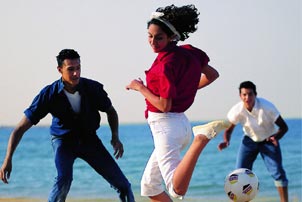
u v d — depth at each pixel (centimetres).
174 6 643
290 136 2933
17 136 721
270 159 991
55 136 738
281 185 988
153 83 631
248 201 675
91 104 731
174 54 627
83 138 733
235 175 668
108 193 1333
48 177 1728
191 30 650
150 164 672
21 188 1475
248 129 996
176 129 637
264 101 981
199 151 605
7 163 716
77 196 1295
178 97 632
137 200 1157
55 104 721
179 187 620
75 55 714
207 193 1349
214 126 599
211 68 683
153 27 630
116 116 754
